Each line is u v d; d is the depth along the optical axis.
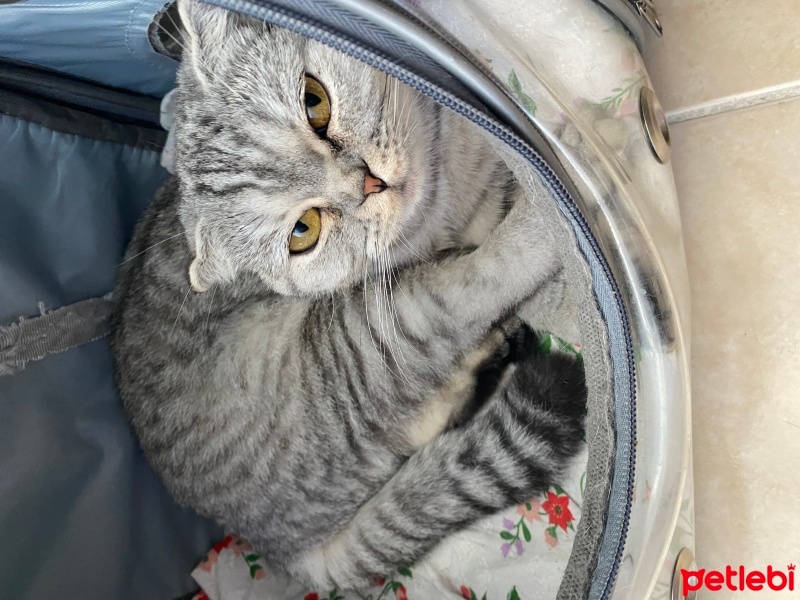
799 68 0.23
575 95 0.20
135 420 0.33
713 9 0.25
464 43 0.16
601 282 0.18
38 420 0.28
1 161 0.27
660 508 0.21
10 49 0.27
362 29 0.14
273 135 0.26
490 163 0.30
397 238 0.29
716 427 0.25
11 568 0.26
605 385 0.19
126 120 0.34
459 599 0.30
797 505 0.23
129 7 0.27
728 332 0.24
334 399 0.33
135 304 0.34
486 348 0.32
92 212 0.31
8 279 0.27
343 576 0.34
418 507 0.32
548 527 0.29
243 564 0.35
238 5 0.14
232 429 0.34
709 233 0.25
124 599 0.30
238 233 0.29
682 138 0.26
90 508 0.29
